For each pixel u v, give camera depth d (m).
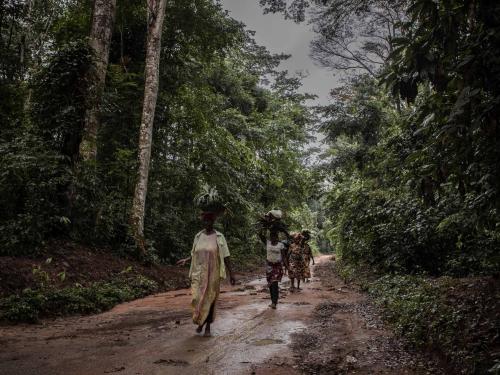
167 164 19.36
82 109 11.77
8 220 10.01
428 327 5.23
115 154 14.63
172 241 17.64
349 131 18.44
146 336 5.66
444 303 5.84
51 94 11.37
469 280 7.06
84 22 16.44
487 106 3.17
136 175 14.30
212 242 5.96
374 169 15.48
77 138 11.88
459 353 4.12
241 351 4.88
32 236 9.75
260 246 29.48
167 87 18.39
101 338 5.55
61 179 10.77
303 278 12.21
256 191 26.30
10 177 10.23
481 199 4.17
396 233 10.62
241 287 12.82
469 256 8.46
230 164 22.27
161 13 14.71
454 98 3.81
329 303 8.94
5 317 6.48
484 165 3.95
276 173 27.34
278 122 28.59
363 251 14.52
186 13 17.38
